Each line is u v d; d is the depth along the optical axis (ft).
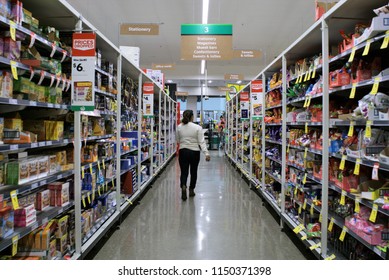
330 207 9.43
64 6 7.49
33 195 7.45
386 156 6.35
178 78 50.49
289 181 12.83
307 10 25.79
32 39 6.66
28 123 7.64
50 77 7.52
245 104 24.26
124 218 14.06
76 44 7.97
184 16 27.25
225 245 10.82
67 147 9.37
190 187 18.65
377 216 7.20
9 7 6.10
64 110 8.63
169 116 35.81
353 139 7.91
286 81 13.09
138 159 17.42
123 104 16.52
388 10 6.29
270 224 13.30
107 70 12.11
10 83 6.14
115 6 25.21
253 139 21.62
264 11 25.99
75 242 8.48
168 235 11.82
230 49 17.52
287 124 13.00
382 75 6.53
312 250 9.25
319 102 11.60
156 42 35.94
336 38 9.78
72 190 9.37
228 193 19.62
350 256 8.24
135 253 10.05
